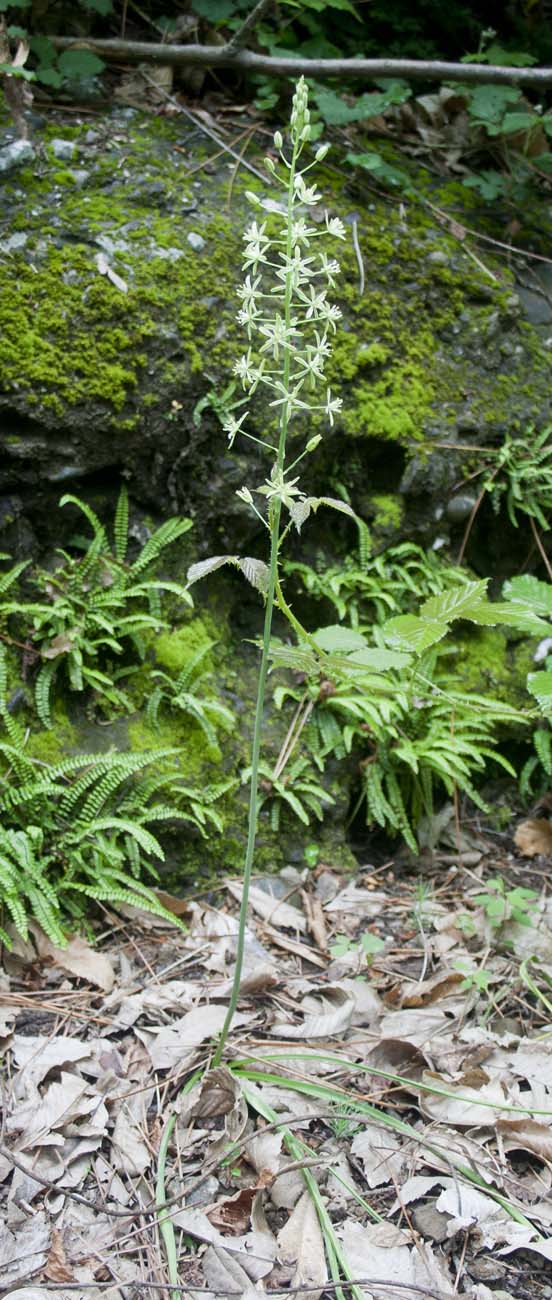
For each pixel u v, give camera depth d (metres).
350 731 3.47
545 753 3.71
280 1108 2.44
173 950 2.99
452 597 2.18
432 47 4.69
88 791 3.15
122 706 3.32
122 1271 2.04
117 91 3.98
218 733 3.38
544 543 4.08
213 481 3.47
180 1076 2.50
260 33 4.14
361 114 3.87
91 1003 2.76
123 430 3.28
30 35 3.94
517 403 3.95
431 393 3.81
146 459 3.39
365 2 4.58
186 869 3.27
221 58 3.97
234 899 3.23
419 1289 1.99
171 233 3.46
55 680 3.25
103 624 3.21
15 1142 2.30
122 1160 2.29
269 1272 2.06
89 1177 2.27
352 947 3.03
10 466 3.22
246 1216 2.17
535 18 4.82
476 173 4.44
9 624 3.18
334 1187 2.27
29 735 3.13
